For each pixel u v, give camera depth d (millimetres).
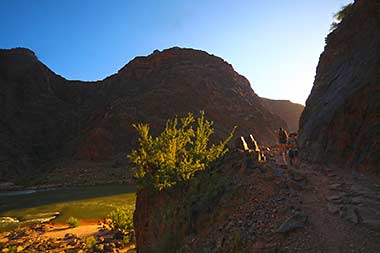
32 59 136000
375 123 10391
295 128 151500
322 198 8328
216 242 8102
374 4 14070
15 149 95062
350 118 11578
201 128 13461
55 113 116812
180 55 130375
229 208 9094
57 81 137875
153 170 12625
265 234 7359
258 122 104875
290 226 7145
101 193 49500
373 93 10977
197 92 106438
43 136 106125
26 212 37719
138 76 127562
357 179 9297
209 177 11281
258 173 10086
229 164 11414
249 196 9148
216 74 122250
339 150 11516
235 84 123375
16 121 107562
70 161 87188
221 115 101250
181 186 11898
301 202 8172
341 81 13758
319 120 13594
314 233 6824
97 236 23250
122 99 108438
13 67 127000
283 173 9992
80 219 31812
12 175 82312
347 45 15070
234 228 8109
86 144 88375
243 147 12750
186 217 10148
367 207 7238
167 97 103375
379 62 11398
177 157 12703
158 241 10773
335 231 6730
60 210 37375
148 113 97875
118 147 87875
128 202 39406
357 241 6262
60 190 58500
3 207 43281
